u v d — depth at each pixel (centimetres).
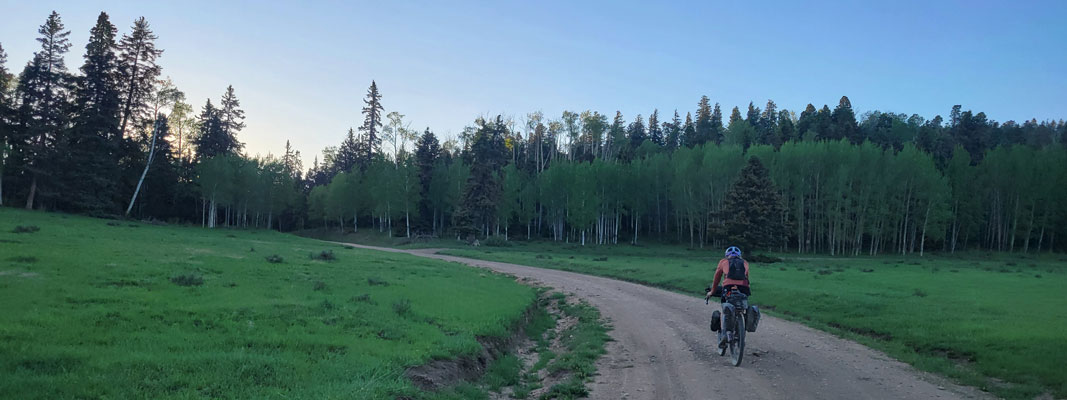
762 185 5922
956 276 3422
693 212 8438
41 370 691
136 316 1070
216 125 8700
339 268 2547
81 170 5809
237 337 973
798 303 2130
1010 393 835
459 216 8056
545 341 1567
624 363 1096
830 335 1456
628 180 9038
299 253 3347
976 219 8606
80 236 2886
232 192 8144
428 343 1077
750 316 1024
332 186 10169
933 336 1291
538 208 10412
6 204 5675
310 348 949
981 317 1538
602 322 1719
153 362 754
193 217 9056
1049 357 998
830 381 906
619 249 7669
